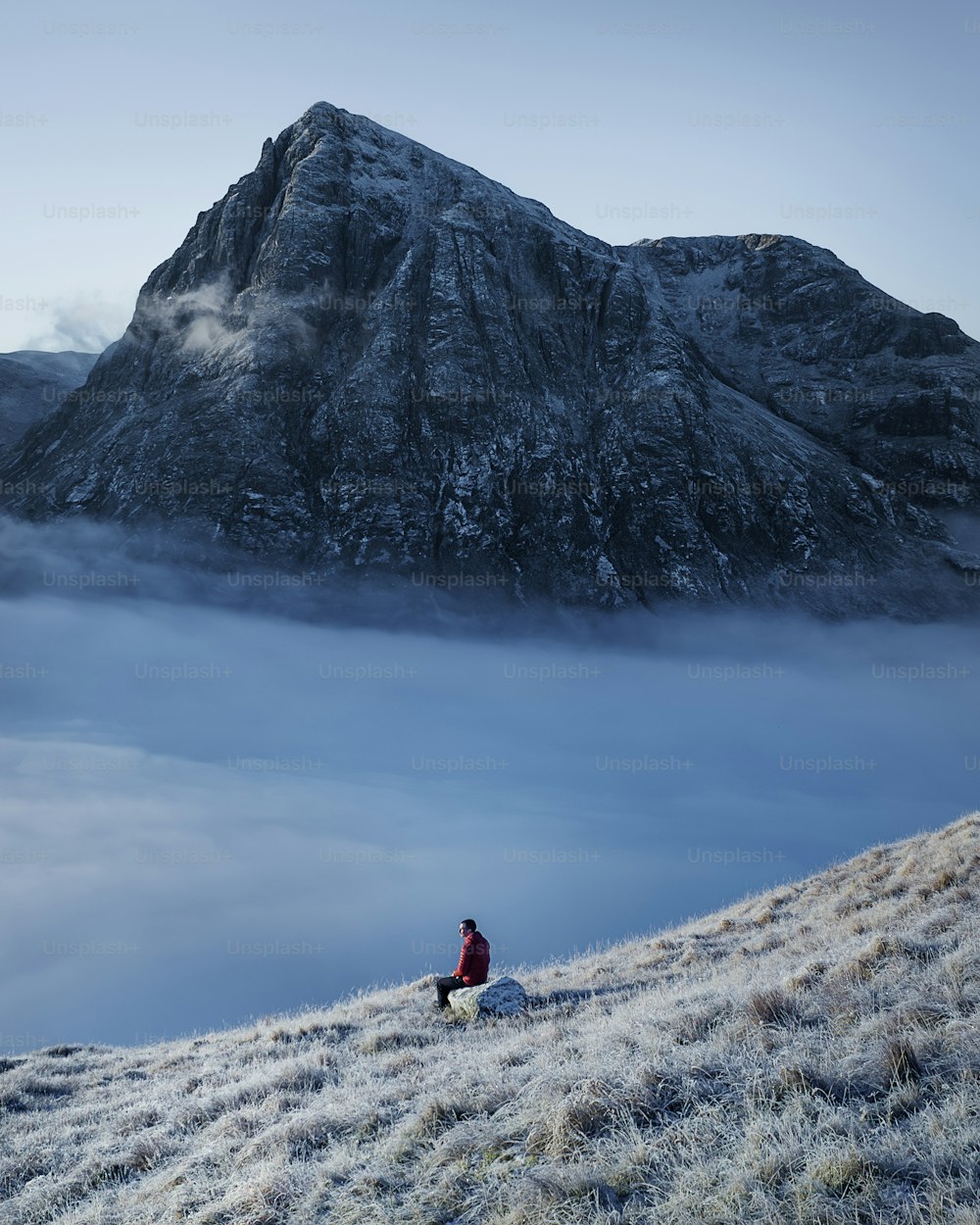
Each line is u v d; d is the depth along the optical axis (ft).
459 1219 28.02
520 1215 26.58
